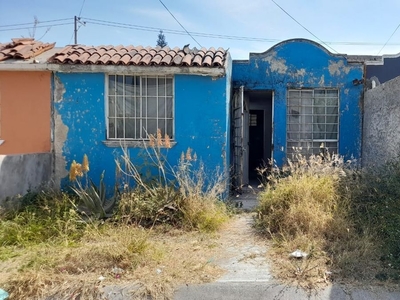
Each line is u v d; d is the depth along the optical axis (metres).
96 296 3.41
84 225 5.21
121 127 7.08
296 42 8.62
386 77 9.98
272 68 8.70
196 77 6.94
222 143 6.98
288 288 3.50
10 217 5.30
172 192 5.81
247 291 3.49
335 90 8.70
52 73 6.92
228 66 7.30
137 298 3.40
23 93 6.96
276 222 5.14
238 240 4.89
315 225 4.73
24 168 5.99
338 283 3.56
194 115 6.98
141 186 6.28
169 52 7.38
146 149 6.52
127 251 4.02
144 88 7.05
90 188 6.23
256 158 11.66
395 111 6.83
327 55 8.61
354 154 8.66
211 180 6.97
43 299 3.38
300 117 8.76
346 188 5.36
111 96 7.02
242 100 8.03
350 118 8.64
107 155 6.98
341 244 4.36
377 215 4.84
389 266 3.84
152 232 5.14
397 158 6.22
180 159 6.89
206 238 4.96
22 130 7.00
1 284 3.53
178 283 3.58
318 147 8.75
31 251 4.38
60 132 6.98
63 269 3.78
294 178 5.93
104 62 6.64
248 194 8.34
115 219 5.44
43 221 5.26
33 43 7.98
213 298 3.44
